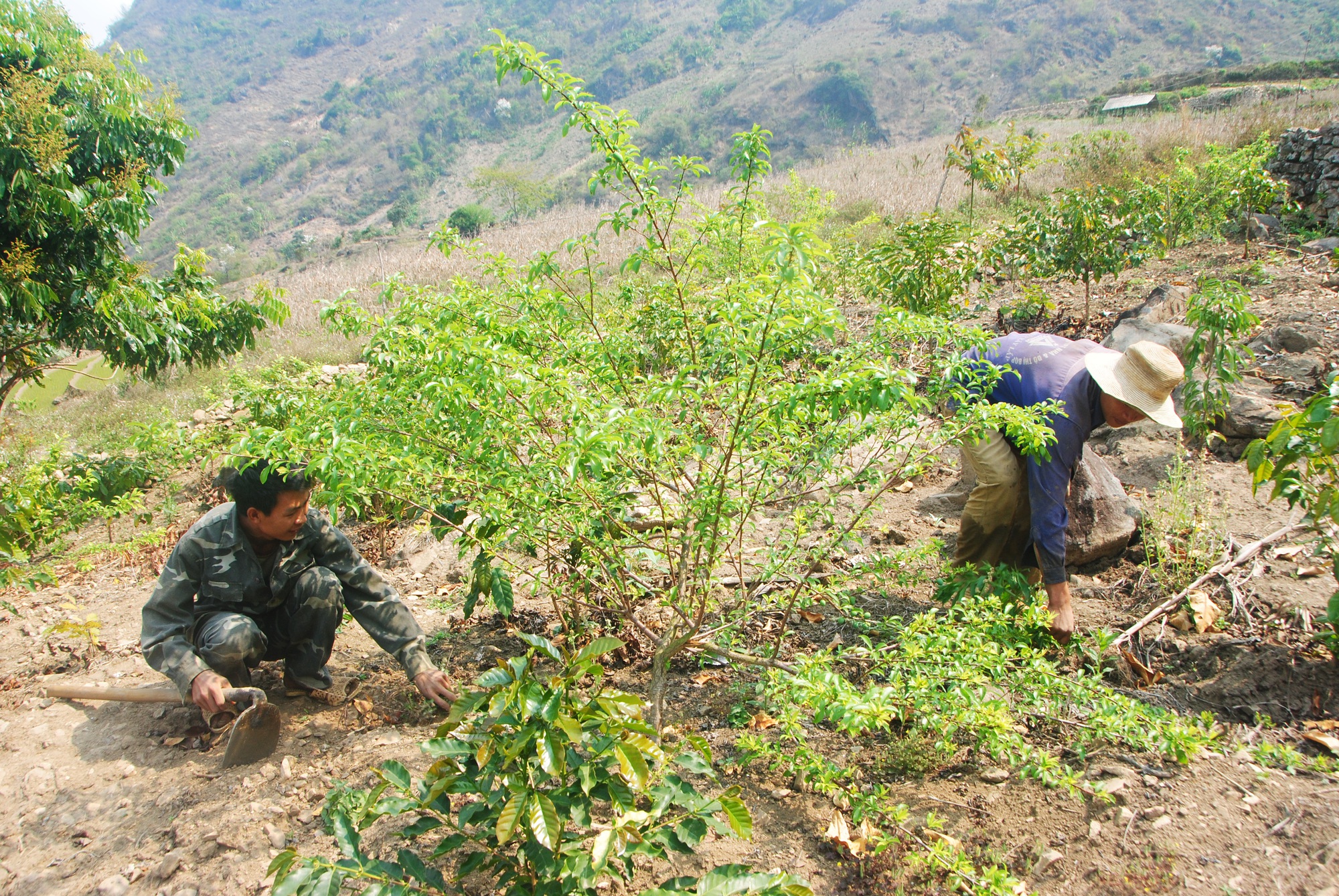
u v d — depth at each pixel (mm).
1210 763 2441
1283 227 9453
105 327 6906
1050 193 13281
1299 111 15742
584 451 2045
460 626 3775
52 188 6297
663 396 2225
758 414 2320
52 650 3855
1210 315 4367
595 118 2467
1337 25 105438
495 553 2848
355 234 91438
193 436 6762
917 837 2330
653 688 2736
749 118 107688
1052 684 2447
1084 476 3832
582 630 3293
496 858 2037
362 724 3102
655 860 2307
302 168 141250
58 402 11000
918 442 2891
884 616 3518
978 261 7352
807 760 2398
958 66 117188
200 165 160500
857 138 94875
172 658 2826
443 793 1896
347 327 2934
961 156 12961
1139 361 2924
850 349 2594
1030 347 3270
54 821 2654
